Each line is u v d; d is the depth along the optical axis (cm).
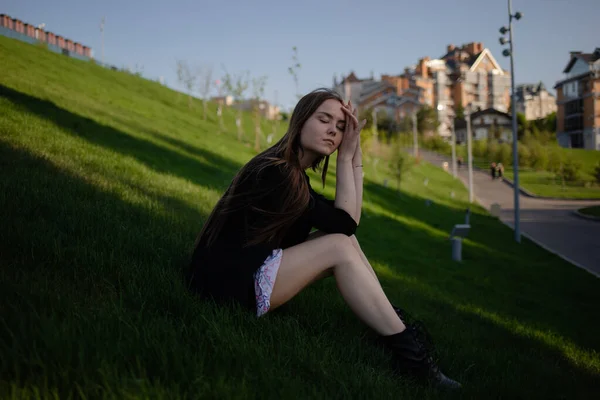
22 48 2589
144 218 466
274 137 3628
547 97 16000
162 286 255
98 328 182
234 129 3291
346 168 270
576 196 4681
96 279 254
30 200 387
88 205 436
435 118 10000
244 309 239
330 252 243
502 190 5056
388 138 8294
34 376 145
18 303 191
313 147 259
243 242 244
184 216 577
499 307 923
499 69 13038
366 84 10881
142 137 1564
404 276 895
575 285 1366
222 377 164
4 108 1106
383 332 246
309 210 252
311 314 296
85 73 2761
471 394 242
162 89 3709
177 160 1464
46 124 1118
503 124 10794
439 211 2800
